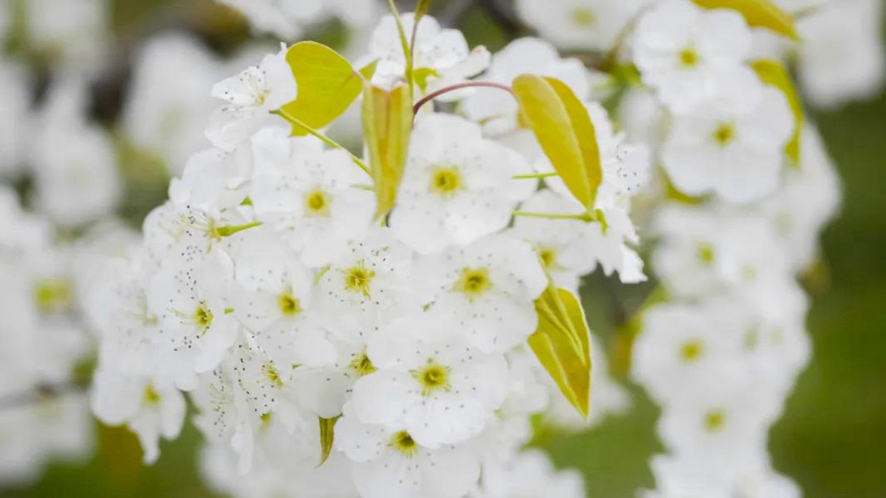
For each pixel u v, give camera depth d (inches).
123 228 42.7
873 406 60.8
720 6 30.9
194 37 52.4
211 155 27.7
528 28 33.8
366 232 27.3
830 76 41.7
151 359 28.6
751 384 33.8
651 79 30.9
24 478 43.4
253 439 28.1
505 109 29.8
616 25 34.1
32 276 38.6
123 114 53.0
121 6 72.1
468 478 27.7
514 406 29.0
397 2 38.2
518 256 27.4
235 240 27.5
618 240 28.6
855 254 71.2
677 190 33.5
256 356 27.5
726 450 33.9
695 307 34.1
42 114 52.3
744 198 31.5
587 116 27.6
